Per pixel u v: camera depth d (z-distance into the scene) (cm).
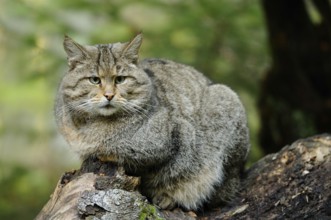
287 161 991
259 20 1652
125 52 919
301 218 893
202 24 1680
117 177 870
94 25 1764
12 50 1752
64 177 916
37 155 2075
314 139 1004
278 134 1531
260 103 1544
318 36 1455
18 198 1767
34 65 1705
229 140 980
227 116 986
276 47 1466
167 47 1700
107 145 903
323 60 1459
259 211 934
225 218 945
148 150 901
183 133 932
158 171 932
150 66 987
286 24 1446
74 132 919
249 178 1010
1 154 1952
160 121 909
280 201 927
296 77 1473
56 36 1711
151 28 1730
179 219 932
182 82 978
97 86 901
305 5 1453
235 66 1700
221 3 1650
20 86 1938
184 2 1697
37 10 1705
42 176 1867
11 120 1911
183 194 952
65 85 916
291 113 1509
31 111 1927
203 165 957
